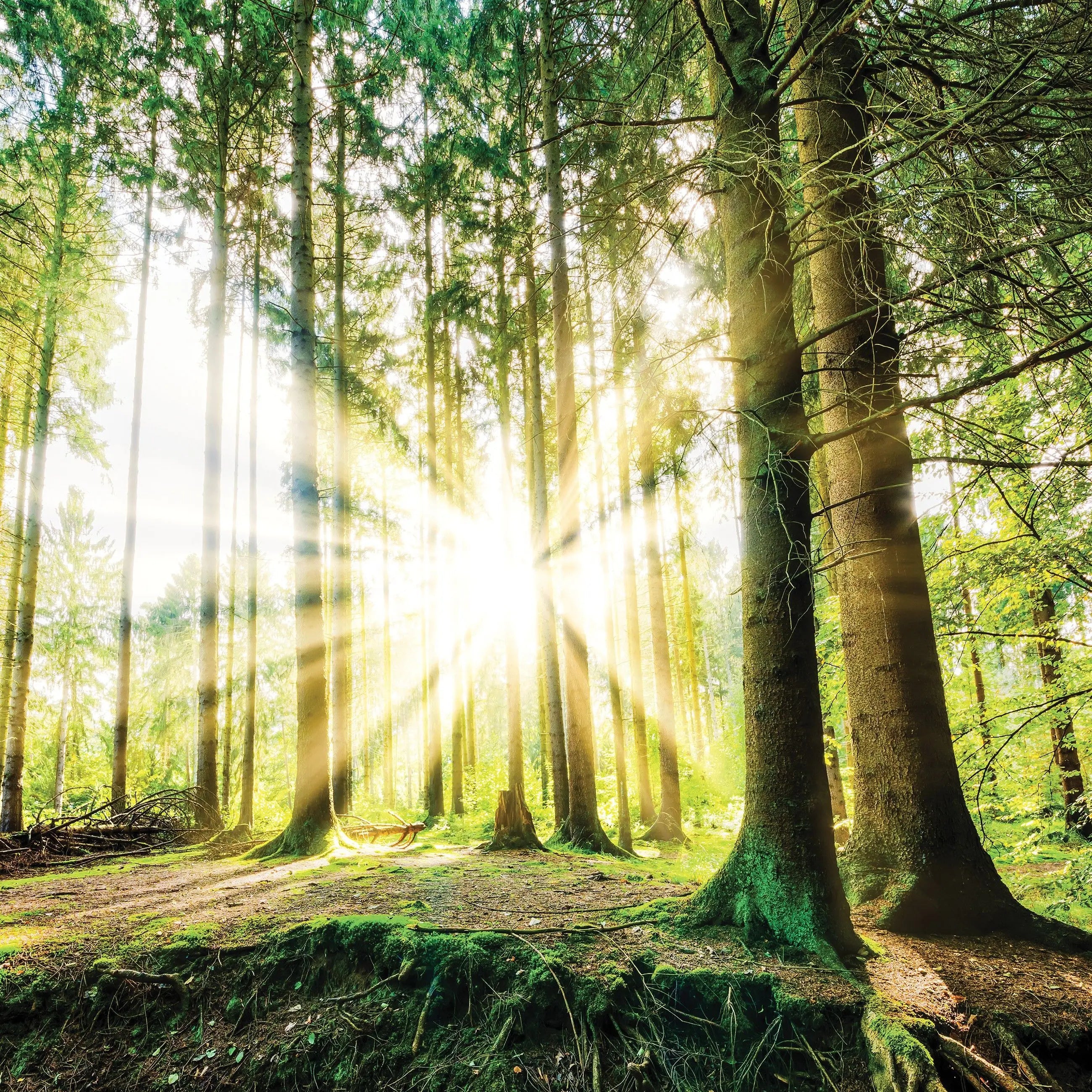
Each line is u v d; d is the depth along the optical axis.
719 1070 3.55
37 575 11.92
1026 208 3.71
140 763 25.38
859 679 5.30
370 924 4.51
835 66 5.49
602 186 7.51
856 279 5.37
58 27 10.76
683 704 20.47
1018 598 6.17
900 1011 3.43
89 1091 3.86
